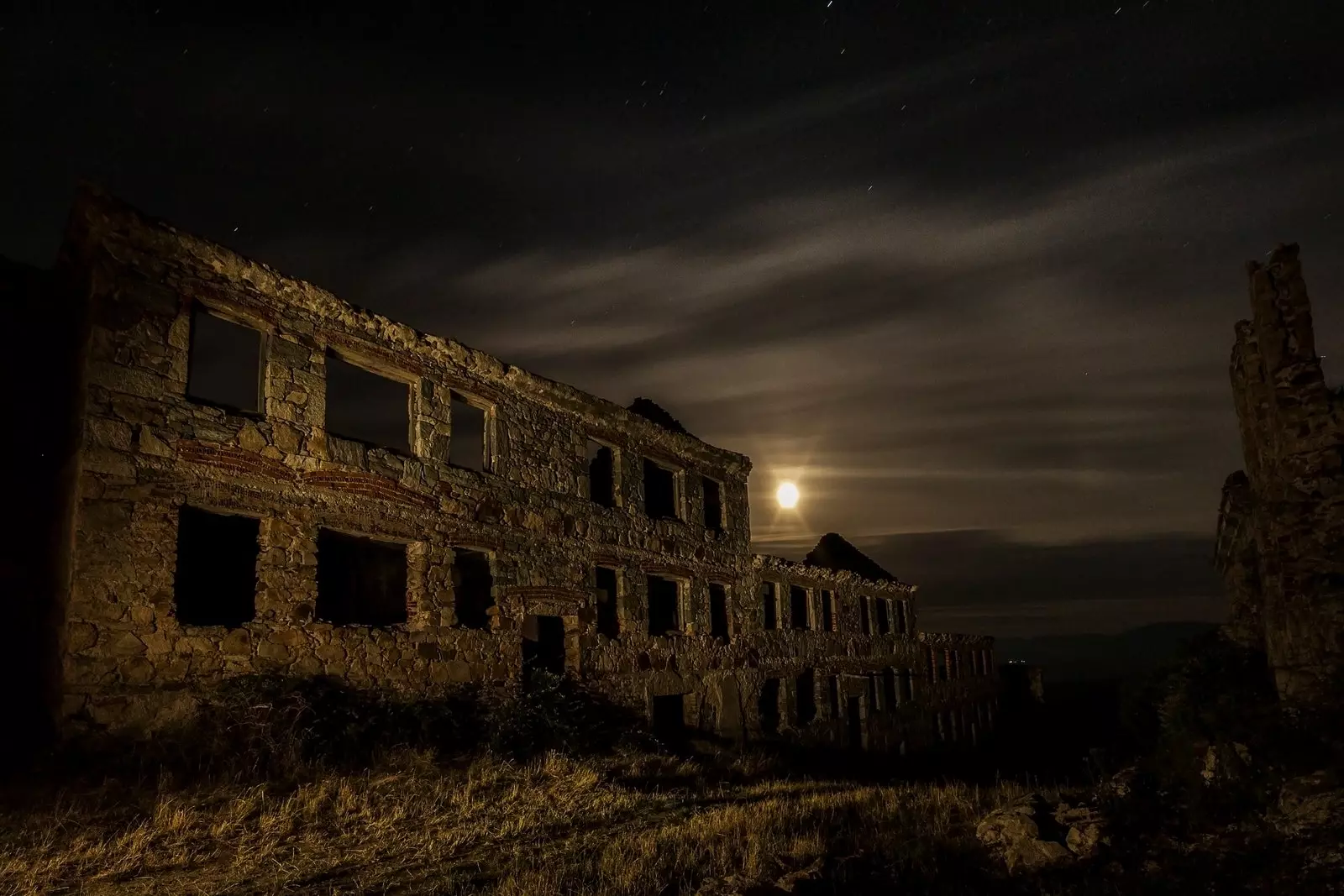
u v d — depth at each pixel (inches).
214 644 444.5
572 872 328.5
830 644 1112.2
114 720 400.8
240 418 476.1
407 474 566.3
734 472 973.2
